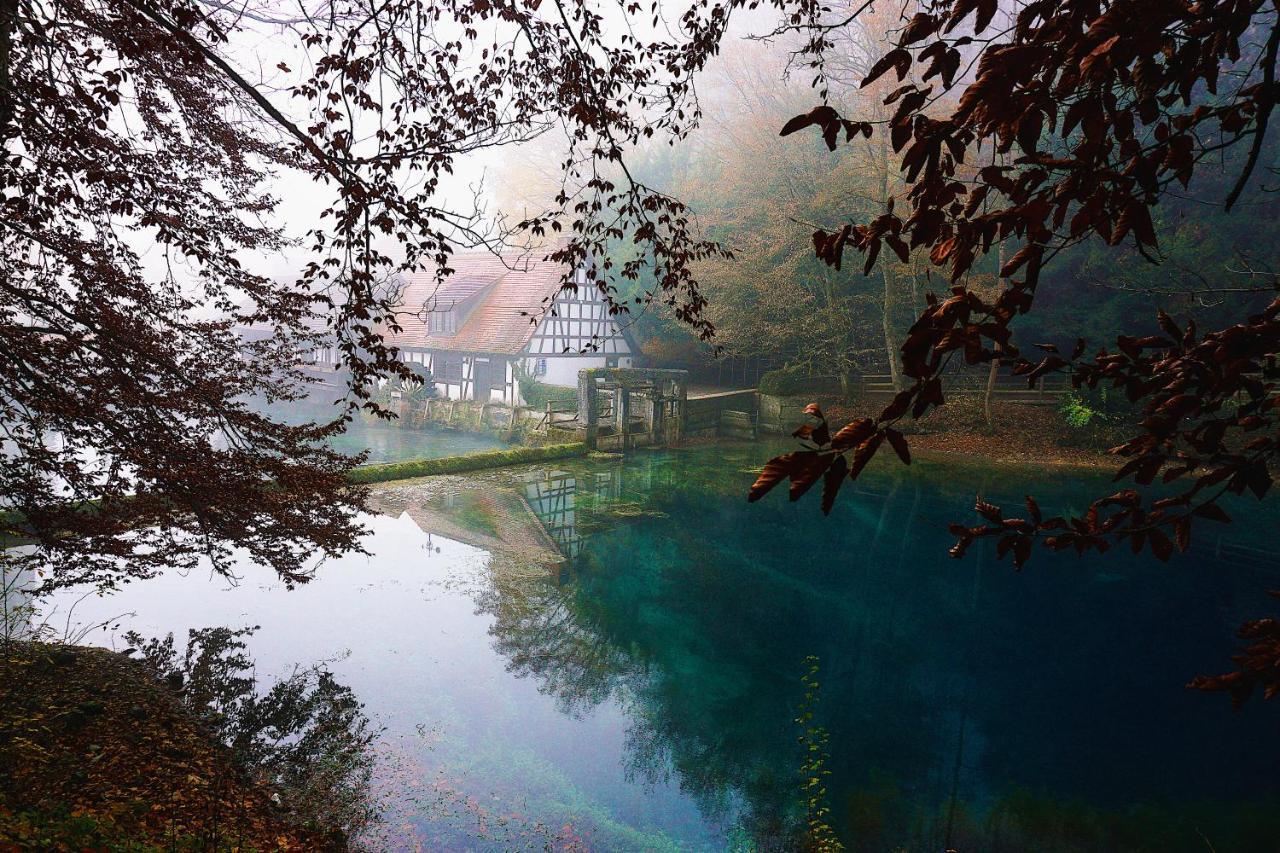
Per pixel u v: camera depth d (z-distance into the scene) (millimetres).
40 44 5410
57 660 7766
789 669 10234
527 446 24891
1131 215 1377
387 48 5168
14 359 5570
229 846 5125
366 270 5074
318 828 6121
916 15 1360
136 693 7523
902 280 26156
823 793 7430
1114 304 24375
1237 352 1626
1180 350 1775
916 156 1373
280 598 11656
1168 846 6762
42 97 5125
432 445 26391
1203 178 24578
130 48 5289
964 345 1302
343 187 4867
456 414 29078
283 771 7016
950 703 9414
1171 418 1725
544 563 14000
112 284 6480
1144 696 9648
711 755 8078
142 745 6438
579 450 23328
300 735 7699
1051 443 23250
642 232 5930
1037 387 26000
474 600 12078
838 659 10570
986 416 24812
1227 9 1320
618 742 8242
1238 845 6781
